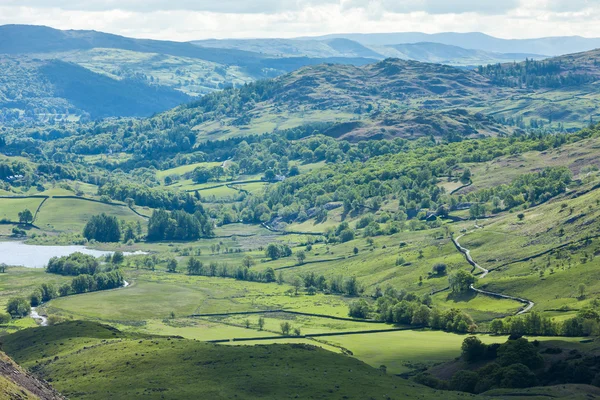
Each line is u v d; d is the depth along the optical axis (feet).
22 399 392.27
